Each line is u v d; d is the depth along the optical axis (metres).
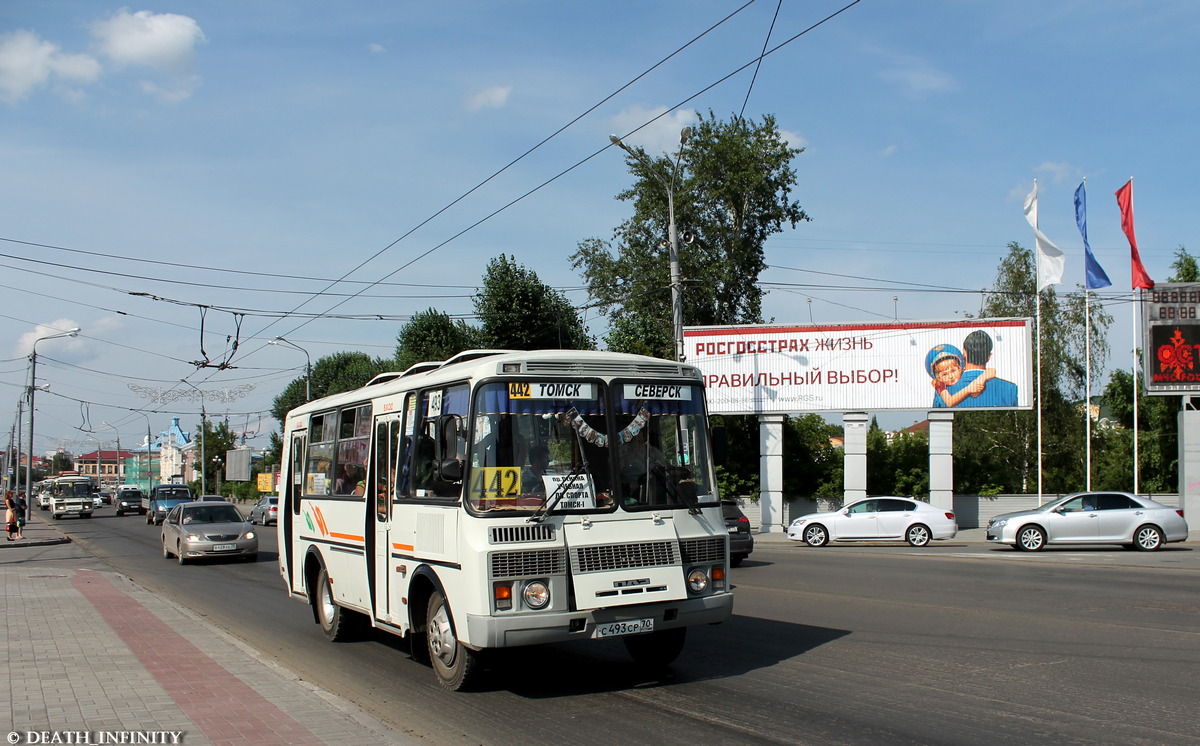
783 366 34.47
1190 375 29.25
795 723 6.80
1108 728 6.43
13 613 13.03
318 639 11.62
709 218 42.19
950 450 32.91
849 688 7.87
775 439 34.75
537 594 7.33
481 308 34.75
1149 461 40.88
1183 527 22.41
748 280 43.06
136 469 120.88
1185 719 6.62
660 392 8.31
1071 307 44.81
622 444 7.99
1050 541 22.73
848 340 33.94
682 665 9.07
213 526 24.11
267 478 57.91
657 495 8.01
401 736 6.32
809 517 27.50
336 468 11.23
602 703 7.63
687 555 7.98
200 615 13.92
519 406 7.73
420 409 8.81
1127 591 13.85
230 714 6.95
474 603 7.31
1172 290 29.62
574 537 7.55
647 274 41.91
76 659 9.31
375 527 9.73
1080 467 43.75
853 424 33.84
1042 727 6.49
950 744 6.15
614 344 36.59
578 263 43.12
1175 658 8.75
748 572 18.22
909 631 10.66
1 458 109.94
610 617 7.53
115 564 23.72
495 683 8.53
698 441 8.44
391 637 11.67
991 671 8.37
